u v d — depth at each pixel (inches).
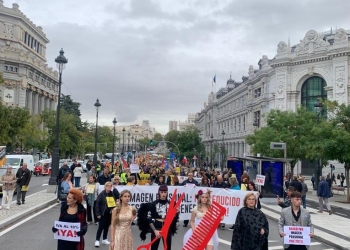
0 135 1640.0
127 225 308.5
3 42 3152.1
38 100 3415.4
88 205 559.5
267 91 2297.0
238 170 1105.4
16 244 419.8
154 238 330.6
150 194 546.6
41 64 3312.0
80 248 276.7
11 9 3181.6
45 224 549.3
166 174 929.5
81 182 1378.0
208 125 4261.8
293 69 2057.1
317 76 1989.4
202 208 314.5
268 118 1563.7
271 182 901.2
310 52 1982.0
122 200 309.9
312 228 293.6
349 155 1006.4
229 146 3257.9
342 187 1318.9
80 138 2723.9
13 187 677.9
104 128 4783.5
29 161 1429.6
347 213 814.5
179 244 441.7
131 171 903.1
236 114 3041.3
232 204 551.8
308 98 2015.3
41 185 1267.2
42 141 2421.3
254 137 1658.5
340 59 1844.2
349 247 442.3
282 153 1406.3
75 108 4377.5
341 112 1106.1
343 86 1829.5
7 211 639.1
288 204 409.7
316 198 1158.3
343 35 1850.4
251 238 276.2
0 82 1560.0
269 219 676.1
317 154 1075.3
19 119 1765.5
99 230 421.1
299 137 1428.4
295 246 287.4
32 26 3523.6
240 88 2864.2
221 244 450.9
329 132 1076.5
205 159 3378.4
